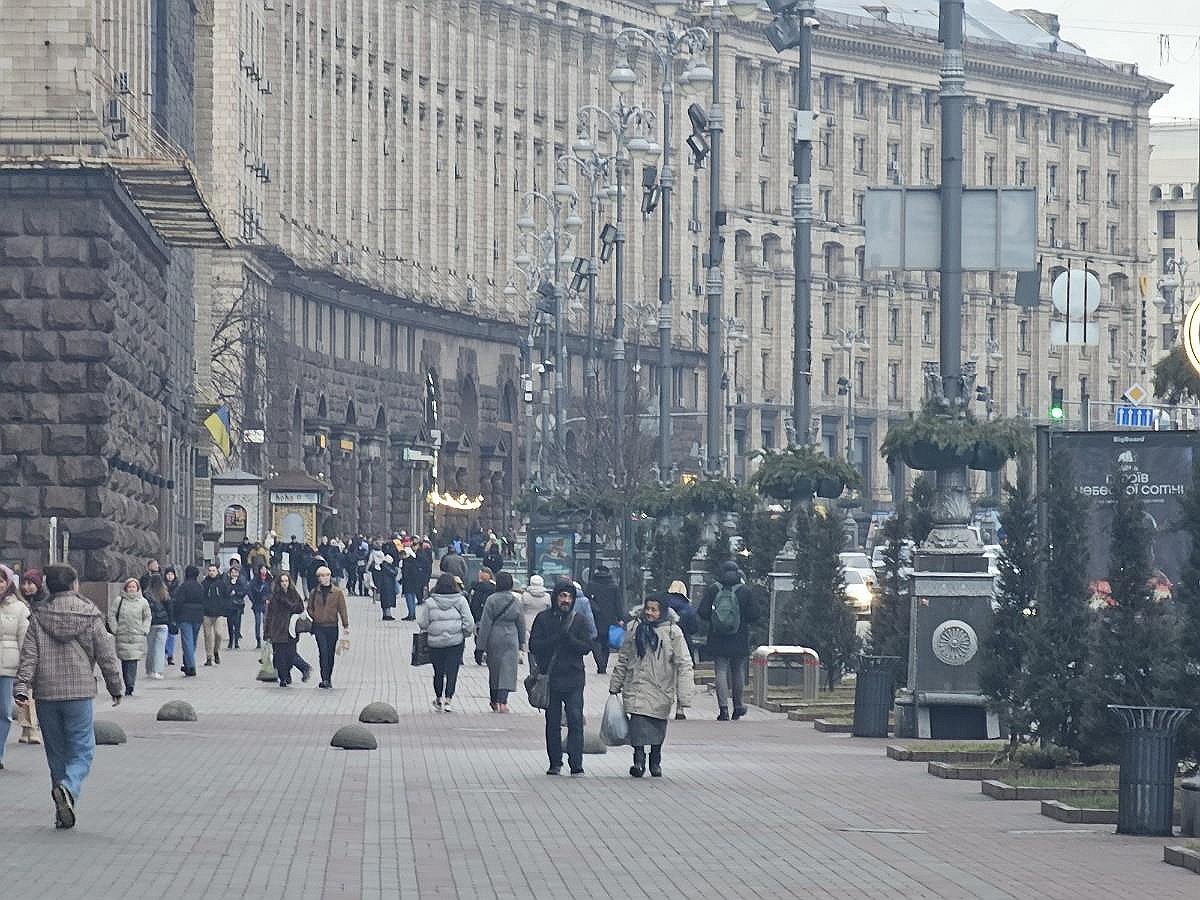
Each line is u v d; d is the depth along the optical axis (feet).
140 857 146.82
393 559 643.04
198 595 367.04
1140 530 190.70
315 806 178.50
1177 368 461.78
